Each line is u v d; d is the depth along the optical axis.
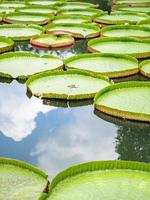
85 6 10.56
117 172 3.13
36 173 3.11
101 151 3.74
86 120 4.34
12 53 6.11
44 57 6.14
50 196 2.84
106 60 5.98
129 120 4.26
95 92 4.77
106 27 7.89
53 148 3.80
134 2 10.73
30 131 4.11
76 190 2.92
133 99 4.58
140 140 3.93
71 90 4.85
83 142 3.90
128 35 7.63
